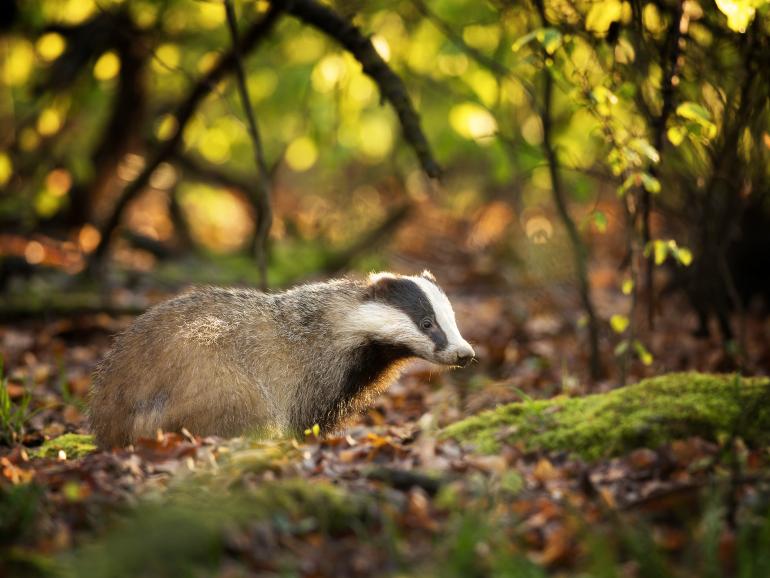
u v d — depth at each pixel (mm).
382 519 6504
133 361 8727
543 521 6609
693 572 6078
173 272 19219
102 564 5867
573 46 9938
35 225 19719
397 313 9922
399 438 8766
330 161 18156
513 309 16859
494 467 7418
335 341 9781
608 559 5980
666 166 12219
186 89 18953
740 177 11703
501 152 15531
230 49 15289
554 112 16359
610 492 7176
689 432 7820
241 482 6938
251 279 19203
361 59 11766
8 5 16609
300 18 11805
